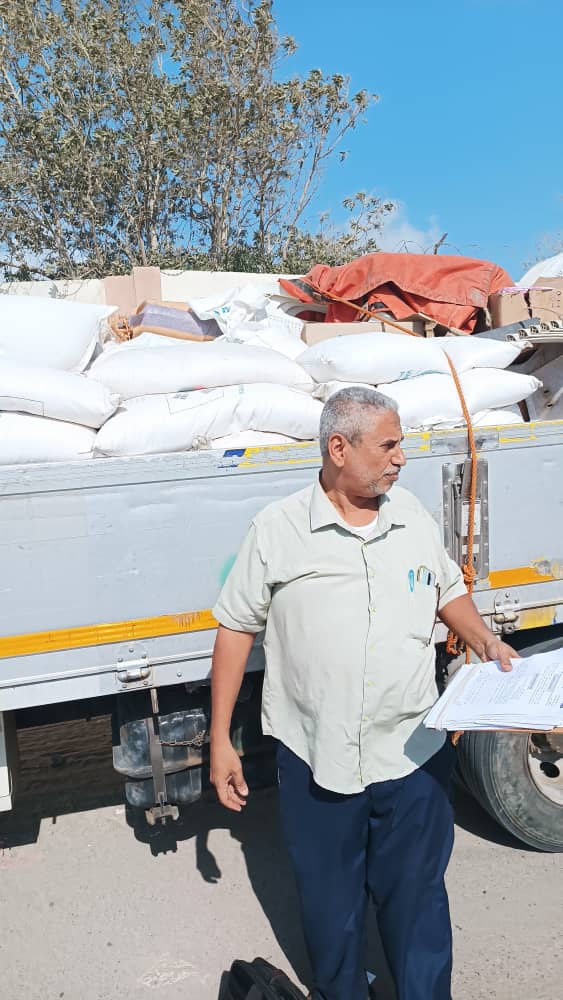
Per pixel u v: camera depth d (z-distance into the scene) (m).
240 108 12.24
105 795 3.81
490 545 2.81
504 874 3.04
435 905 2.16
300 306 5.06
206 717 2.79
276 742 2.92
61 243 12.28
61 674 2.42
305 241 12.73
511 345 3.39
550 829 3.05
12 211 12.00
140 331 4.09
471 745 2.96
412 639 2.12
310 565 2.08
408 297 4.55
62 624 2.39
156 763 2.75
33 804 3.74
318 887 2.18
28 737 4.54
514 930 2.75
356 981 2.22
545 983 2.51
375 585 2.08
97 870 3.18
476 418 3.20
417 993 2.10
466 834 3.32
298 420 2.96
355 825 2.16
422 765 2.16
